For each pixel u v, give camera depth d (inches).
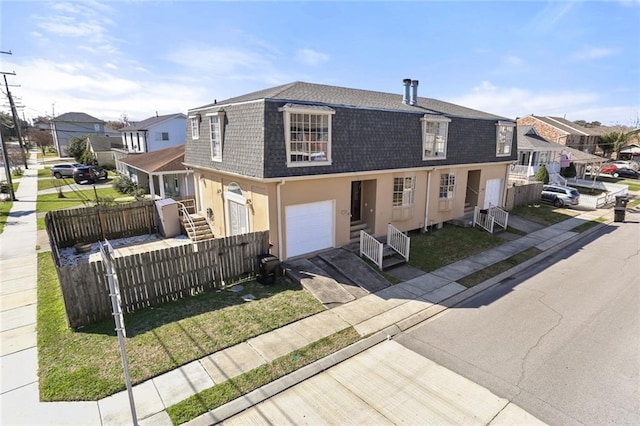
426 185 652.1
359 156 522.3
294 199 479.8
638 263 557.3
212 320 352.2
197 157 639.1
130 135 1610.5
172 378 269.9
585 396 260.8
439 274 499.8
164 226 661.3
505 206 884.6
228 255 431.5
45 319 348.2
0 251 556.7
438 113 655.1
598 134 2169.0
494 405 251.1
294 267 473.1
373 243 504.7
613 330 353.7
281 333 336.2
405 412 243.9
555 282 480.7
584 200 1067.9
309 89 569.0
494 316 384.2
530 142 1283.2
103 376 267.9
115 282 217.8
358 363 299.3
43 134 3277.6
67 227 603.8
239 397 254.1
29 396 247.0
